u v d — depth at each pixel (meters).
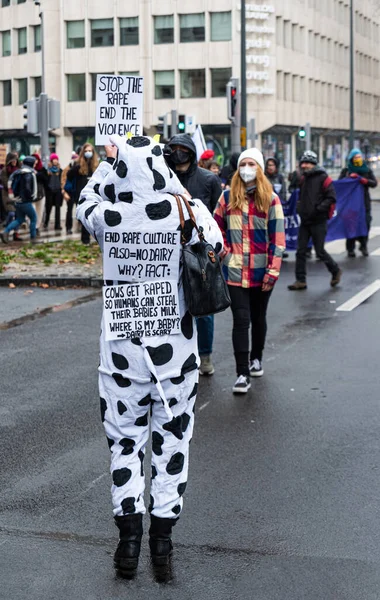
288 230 18.17
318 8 76.94
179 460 4.67
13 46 72.62
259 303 8.38
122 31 67.62
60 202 24.88
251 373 8.65
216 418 7.32
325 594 4.34
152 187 4.46
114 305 4.52
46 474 6.06
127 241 4.50
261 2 65.88
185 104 66.94
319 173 14.02
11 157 21.91
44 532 5.09
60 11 68.69
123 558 4.52
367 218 18.19
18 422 7.26
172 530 5.11
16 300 13.45
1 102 74.69
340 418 7.28
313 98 77.00
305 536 5.02
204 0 65.50
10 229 21.03
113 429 4.62
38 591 4.39
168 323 4.54
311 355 9.55
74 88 69.38
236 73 65.88
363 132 90.69
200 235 4.54
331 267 14.27
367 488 5.73
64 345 10.19
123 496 4.59
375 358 9.37
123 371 4.54
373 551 4.82
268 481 5.87
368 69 92.00
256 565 4.67
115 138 4.48
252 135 36.34
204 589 4.41
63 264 16.70
